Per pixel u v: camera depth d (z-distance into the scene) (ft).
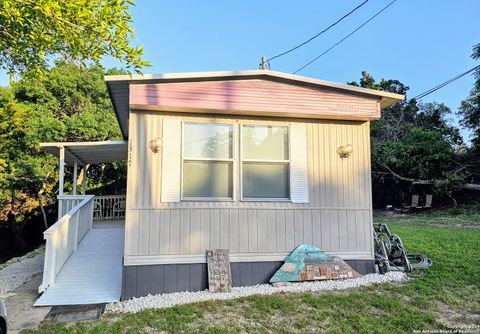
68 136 52.80
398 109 63.41
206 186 18.67
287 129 20.02
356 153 20.77
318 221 19.79
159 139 17.84
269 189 19.47
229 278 17.81
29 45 9.70
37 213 57.57
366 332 12.27
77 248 23.47
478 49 51.65
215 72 18.16
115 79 17.25
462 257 22.17
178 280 17.71
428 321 13.10
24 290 18.65
